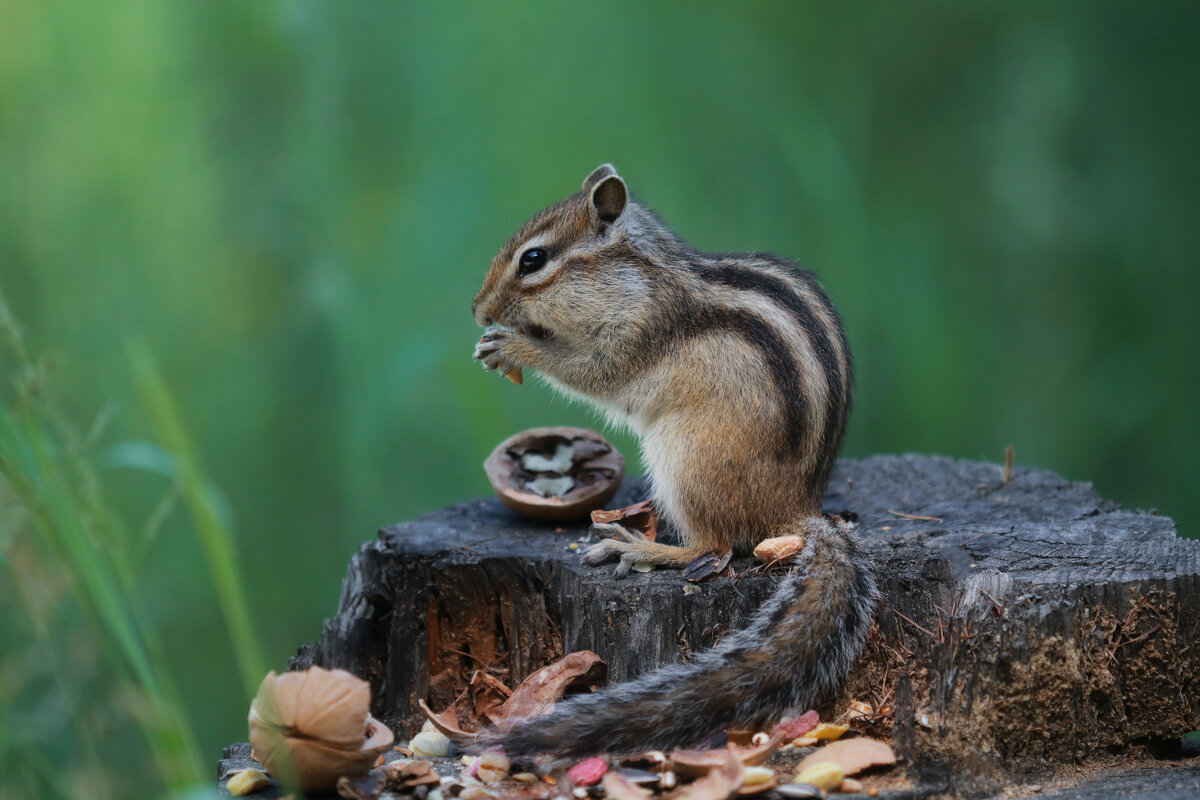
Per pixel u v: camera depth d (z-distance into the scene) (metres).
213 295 16.02
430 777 5.60
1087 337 15.52
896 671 6.06
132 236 16.91
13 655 8.45
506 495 7.43
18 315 14.86
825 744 5.90
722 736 5.83
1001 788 5.57
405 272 13.52
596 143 14.32
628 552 6.74
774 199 14.77
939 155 15.66
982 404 15.15
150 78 16.14
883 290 14.86
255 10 14.78
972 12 15.08
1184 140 14.79
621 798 5.12
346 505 13.85
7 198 16.08
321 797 5.51
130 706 6.83
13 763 8.25
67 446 6.62
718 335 6.96
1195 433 14.69
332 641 7.09
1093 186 14.88
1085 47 14.77
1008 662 5.72
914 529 7.12
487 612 6.88
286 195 14.55
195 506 6.93
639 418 7.52
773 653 5.92
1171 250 14.88
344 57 14.10
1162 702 6.00
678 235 7.82
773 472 6.69
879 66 15.47
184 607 13.26
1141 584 6.01
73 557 6.24
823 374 6.83
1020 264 15.52
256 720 5.39
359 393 13.12
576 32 14.51
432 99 14.05
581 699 5.77
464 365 13.13
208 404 15.24
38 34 16.53
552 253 7.54
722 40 14.77
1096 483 15.08
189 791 5.29
